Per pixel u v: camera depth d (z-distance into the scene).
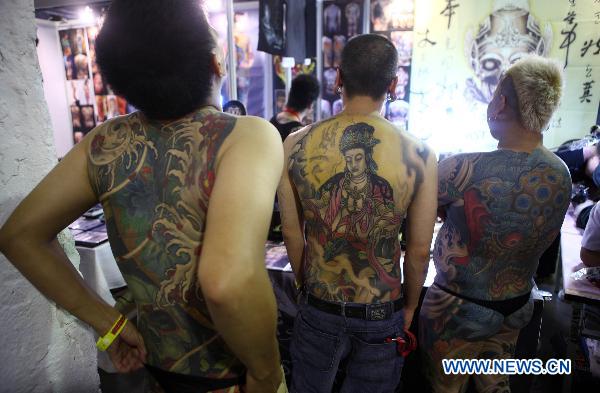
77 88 3.96
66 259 0.64
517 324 1.28
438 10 2.95
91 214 2.22
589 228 1.36
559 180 1.13
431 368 1.36
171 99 0.55
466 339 1.25
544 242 1.19
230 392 0.66
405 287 1.26
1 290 0.81
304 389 1.23
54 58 3.89
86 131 4.08
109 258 1.91
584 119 2.80
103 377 1.92
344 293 1.12
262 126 0.58
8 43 0.77
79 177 0.61
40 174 0.86
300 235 1.26
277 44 2.39
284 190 1.19
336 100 3.56
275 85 3.68
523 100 1.09
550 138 2.89
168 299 0.61
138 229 0.60
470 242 1.20
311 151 1.12
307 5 2.75
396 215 1.09
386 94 1.13
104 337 0.67
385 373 1.16
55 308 0.93
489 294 1.22
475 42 2.93
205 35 0.55
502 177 1.13
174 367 0.65
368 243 1.10
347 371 1.21
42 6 2.35
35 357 0.89
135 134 0.61
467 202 1.18
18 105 0.80
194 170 0.57
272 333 0.53
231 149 0.54
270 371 0.58
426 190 1.10
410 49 3.26
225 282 0.45
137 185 0.59
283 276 1.63
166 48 0.52
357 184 1.08
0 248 0.59
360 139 1.08
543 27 2.79
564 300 1.34
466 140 3.09
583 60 2.74
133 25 0.51
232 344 0.52
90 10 3.62
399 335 1.16
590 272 1.40
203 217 0.57
